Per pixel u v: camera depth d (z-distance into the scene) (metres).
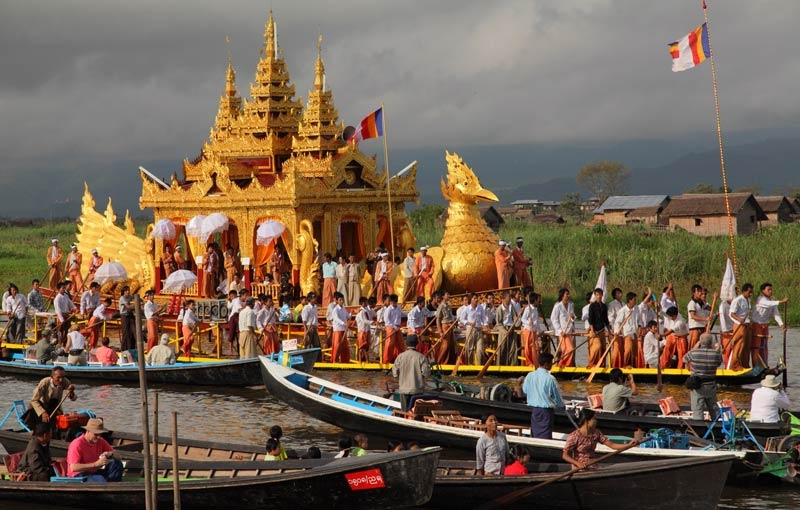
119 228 43.00
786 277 46.78
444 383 24.75
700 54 30.53
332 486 17.34
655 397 26.81
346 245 40.91
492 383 29.08
